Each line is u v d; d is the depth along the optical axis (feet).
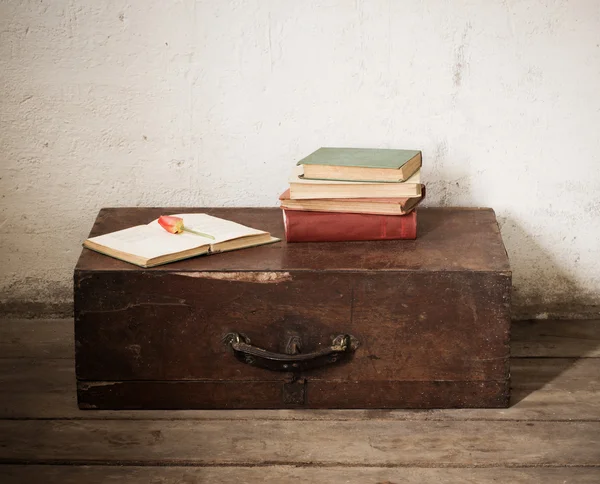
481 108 8.90
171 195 9.07
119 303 7.98
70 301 9.24
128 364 8.08
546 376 8.56
